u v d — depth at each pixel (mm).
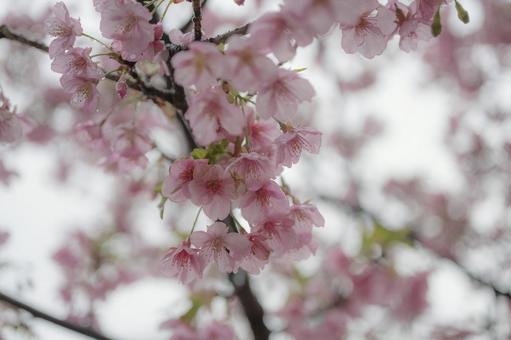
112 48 2604
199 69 2182
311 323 6766
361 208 8070
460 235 8477
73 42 2561
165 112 3354
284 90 2324
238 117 2275
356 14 1966
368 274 6559
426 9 2592
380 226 6340
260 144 2588
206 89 2256
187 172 2461
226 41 2486
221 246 2562
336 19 1955
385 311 7113
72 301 6855
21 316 4289
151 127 4328
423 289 6820
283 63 2225
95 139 3713
